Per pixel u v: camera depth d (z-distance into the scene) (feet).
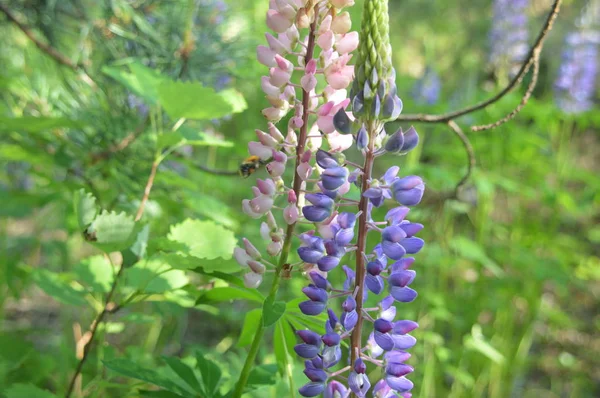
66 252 4.22
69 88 3.30
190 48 3.24
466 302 5.08
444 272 5.01
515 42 5.93
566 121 5.76
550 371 6.06
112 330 3.05
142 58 3.30
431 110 5.41
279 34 2.11
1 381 2.83
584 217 6.95
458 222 6.27
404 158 6.32
